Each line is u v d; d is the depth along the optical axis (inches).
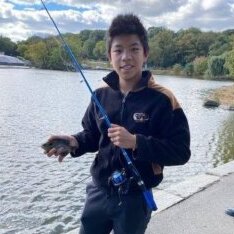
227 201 206.8
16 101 1460.4
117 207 95.6
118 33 93.3
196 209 195.8
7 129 911.0
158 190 219.8
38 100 1537.9
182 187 222.5
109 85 98.3
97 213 99.2
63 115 1187.3
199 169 623.5
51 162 619.2
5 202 446.3
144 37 95.1
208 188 223.8
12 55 4343.0
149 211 98.3
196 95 2082.9
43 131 919.0
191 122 1175.0
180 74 4377.5
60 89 2047.2
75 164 606.9
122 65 93.5
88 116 105.3
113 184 94.7
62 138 101.4
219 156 733.3
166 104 92.4
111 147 95.6
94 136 104.9
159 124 92.4
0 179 530.0
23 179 534.6
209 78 3944.4
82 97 1723.7
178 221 182.7
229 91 2315.5
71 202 453.4
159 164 92.8
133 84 95.8
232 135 970.1
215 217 188.1
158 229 175.0
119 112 95.1
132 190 93.8
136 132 92.5
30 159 638.5
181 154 91.7
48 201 454.3
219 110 1520.7
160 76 3998.5
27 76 2856.8
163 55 4662.9
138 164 93.0
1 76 2741.1
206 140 893.2
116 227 97.4
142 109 92.7
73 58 107.8
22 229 380.5
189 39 4699.8
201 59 4315.9
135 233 96.3
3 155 658.8
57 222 397.7
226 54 3821.4
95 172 99.0
